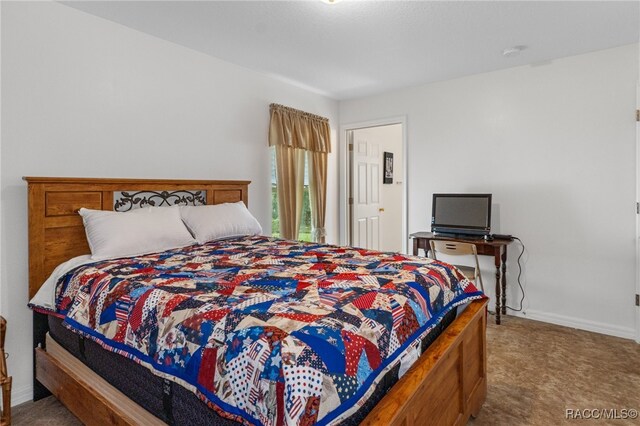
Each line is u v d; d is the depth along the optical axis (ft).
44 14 7.14
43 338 7.00
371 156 16.53
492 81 11.48
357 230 15.58
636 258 9.37
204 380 3.52
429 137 12.78
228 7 7.47
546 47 9.53
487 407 6.51
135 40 8.56
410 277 5.32
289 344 3.18
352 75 11.75
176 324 4.02
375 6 7.40
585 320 10.18
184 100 9.59
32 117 7.02
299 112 12.66
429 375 4.24
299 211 12.91
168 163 9.28
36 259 6.81
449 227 11.64
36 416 6.46
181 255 7.05
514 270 11.28
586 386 7.18
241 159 11.10
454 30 8.49
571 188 10.32
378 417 3.40
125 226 7.16
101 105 8.02
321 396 2.97
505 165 11.36
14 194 6.83
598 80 9.82
